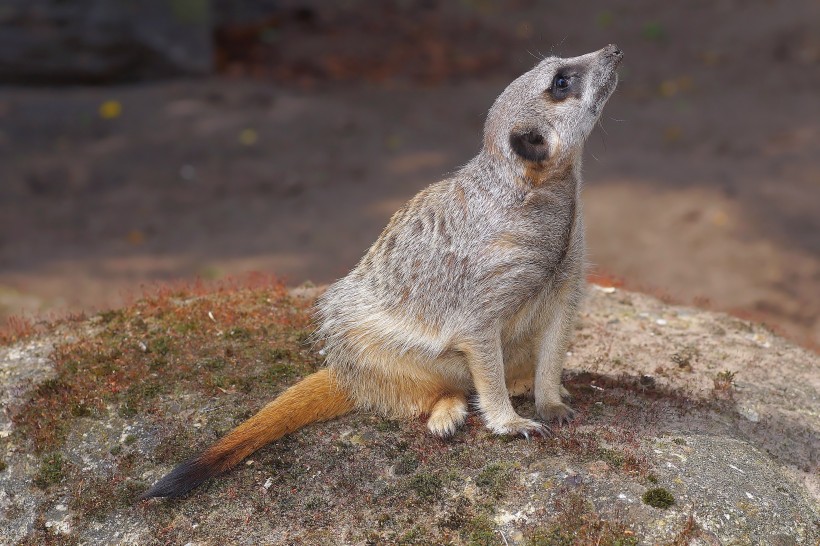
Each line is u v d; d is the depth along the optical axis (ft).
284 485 25.18
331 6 113.29
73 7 88.89
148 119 83.56
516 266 25.05
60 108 84.74
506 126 25.41
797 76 92.17
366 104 88.69
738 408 28.96
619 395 28.89
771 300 55.16
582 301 27.63
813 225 63.77
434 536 23.29
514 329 26.76
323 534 23.70
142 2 90.07
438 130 83.41
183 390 28.89
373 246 28.25
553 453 25.27
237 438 25.43
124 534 24.53
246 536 23.89
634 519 23.11
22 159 77.00
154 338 31.86
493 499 24.00
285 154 79.05
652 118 84.53
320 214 69.41
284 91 90.43
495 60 99.81
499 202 25.35
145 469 26.16
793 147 76.38
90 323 33.78
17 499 26.04
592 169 74.23
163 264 61.77
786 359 33.12
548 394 27.20
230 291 36.73
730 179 70.79
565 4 114.83
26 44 87.76
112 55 89.61
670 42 102.47
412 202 27.78
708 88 91.09
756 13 106.32
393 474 25.17
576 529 22.90
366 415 27.58
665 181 71.05
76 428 27.66
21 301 54.70
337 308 27.81
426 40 104.63
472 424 26.73
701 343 33.78
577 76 25.76
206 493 25.16
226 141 80.38
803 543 23.67
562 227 25.44
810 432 28.30
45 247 64.95
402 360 26.73
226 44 100.22
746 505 23.98
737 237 62.49
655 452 25.48
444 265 25.81
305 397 26.76
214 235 66.80
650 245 61.98
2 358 31.60
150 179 75.00
